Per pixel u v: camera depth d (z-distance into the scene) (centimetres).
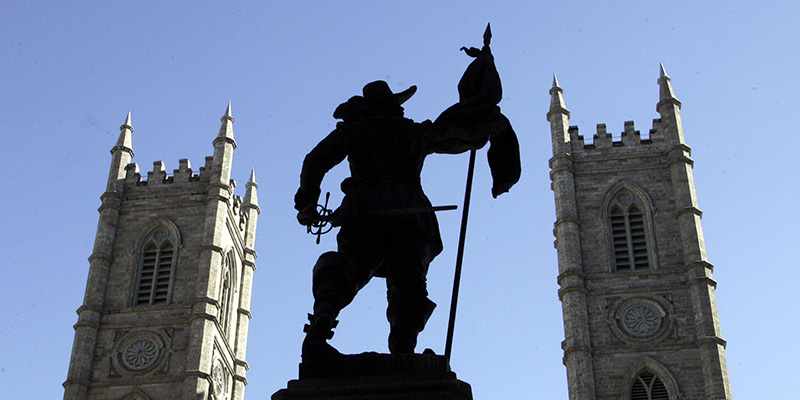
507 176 779
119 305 7731
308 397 664
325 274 723
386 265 761
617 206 7819
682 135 8050
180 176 8412
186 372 7231
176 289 7775
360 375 680
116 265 7956
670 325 7169
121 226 8175
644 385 6950
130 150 8631
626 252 7594
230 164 8500
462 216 749
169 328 7538
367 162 777
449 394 659
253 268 8925
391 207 752
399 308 745
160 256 8000
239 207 8800
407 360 689
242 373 8244
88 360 7419
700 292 7200
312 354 687
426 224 760
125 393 7262
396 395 662
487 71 775
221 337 7831
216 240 7981
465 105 752
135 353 7438
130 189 8356
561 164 7944
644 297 7288
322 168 761
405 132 781
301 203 752
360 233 755
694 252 7406
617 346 7106
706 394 6825
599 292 7344
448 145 751
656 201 7794
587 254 7581
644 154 8012
